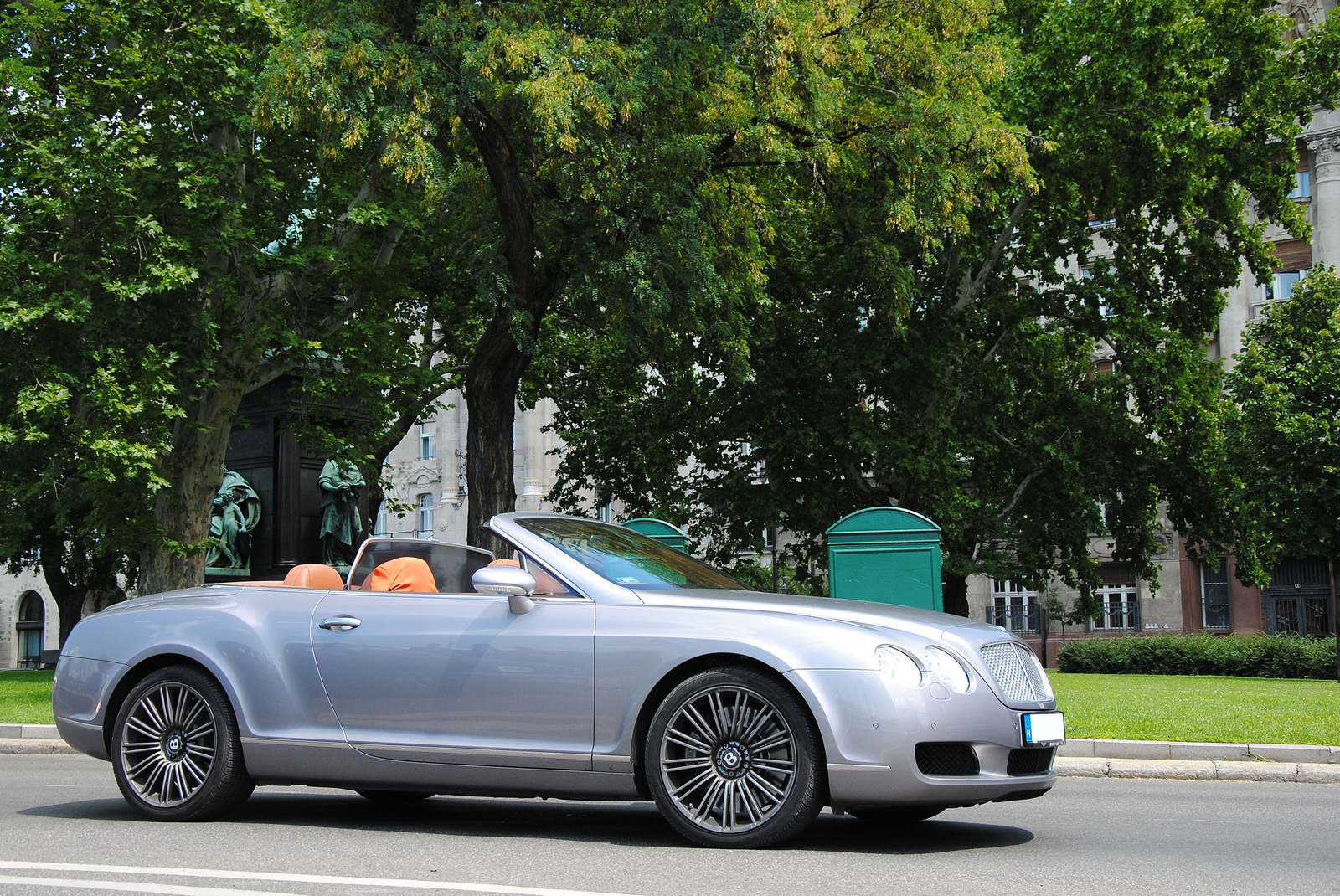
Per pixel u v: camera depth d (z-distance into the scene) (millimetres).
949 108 19000
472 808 7797
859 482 29641
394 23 16625
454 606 6707
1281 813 7699
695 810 6020
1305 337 29359
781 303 28375
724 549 31625
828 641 5879
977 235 28422
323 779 6766
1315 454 27703
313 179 25922
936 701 5750
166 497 24812
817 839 6297
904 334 26703
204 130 23438
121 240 21766
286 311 25266
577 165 15828
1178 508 31797
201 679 7105
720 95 17453
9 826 6836
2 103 22250
